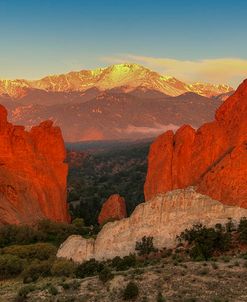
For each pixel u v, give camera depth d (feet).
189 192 284.00
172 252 251.19
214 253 233.76
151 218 280.51
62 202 465.88
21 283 250.57
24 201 428.15
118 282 208.74
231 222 261.03
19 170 440.04
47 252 311.47
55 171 472.44
